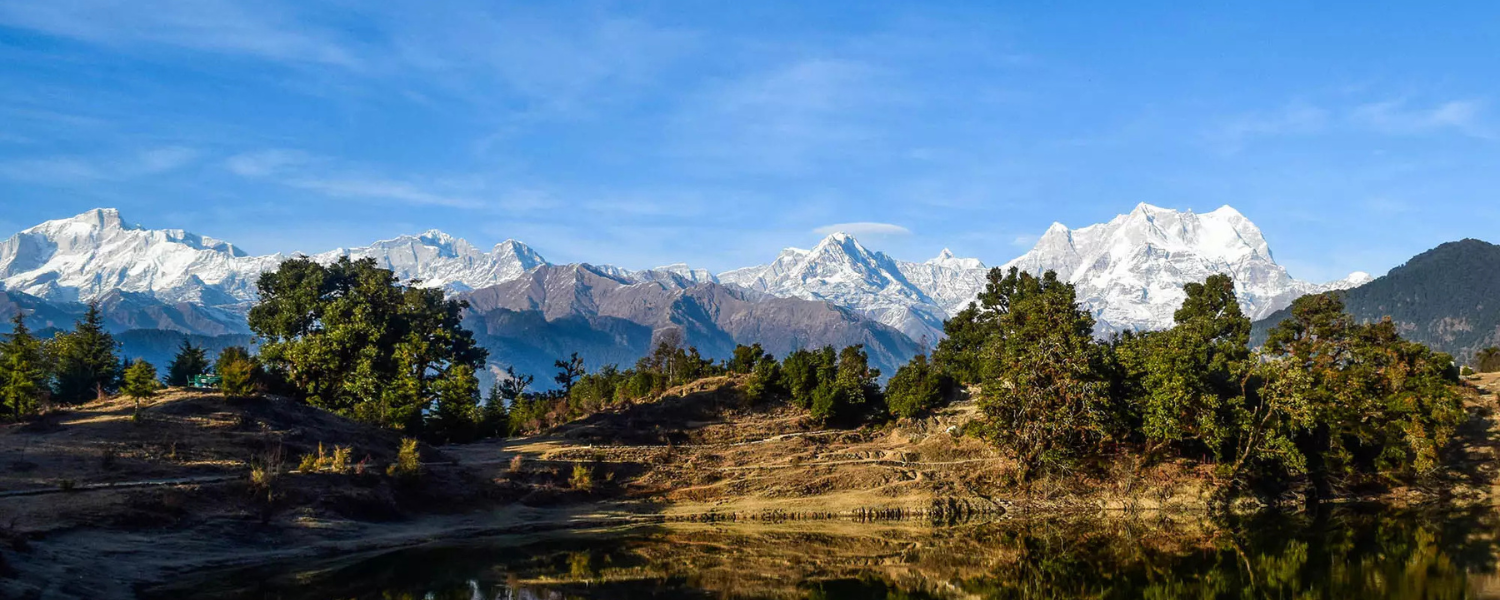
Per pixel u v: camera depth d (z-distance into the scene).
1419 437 85.75
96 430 65.19
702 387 107.06
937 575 54.97
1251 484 84.44
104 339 95.75
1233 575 55.25
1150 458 85.50
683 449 88.88
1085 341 85.06
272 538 56.06
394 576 51.41
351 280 117.25
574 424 96.44
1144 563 58.75
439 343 114.44
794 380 102.25
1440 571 56.28
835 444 92.81
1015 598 49.72
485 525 67.56
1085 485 83.38
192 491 57.31
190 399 74.25
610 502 77.00
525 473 77.94
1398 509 83.00
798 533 68.56
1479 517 78.06
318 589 47.34
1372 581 53.66
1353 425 87.69
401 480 69.12
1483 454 95.56
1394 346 91.62
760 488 80.94
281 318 108.94
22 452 59.62
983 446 89.31
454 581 50.81
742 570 55.56
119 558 48.03
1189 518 77.62
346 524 60.72
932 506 77.56
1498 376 123.50
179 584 46.72
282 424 74.19
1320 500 87.19
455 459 79.88
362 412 90.00
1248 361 86.81
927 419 98.31
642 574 53.97
